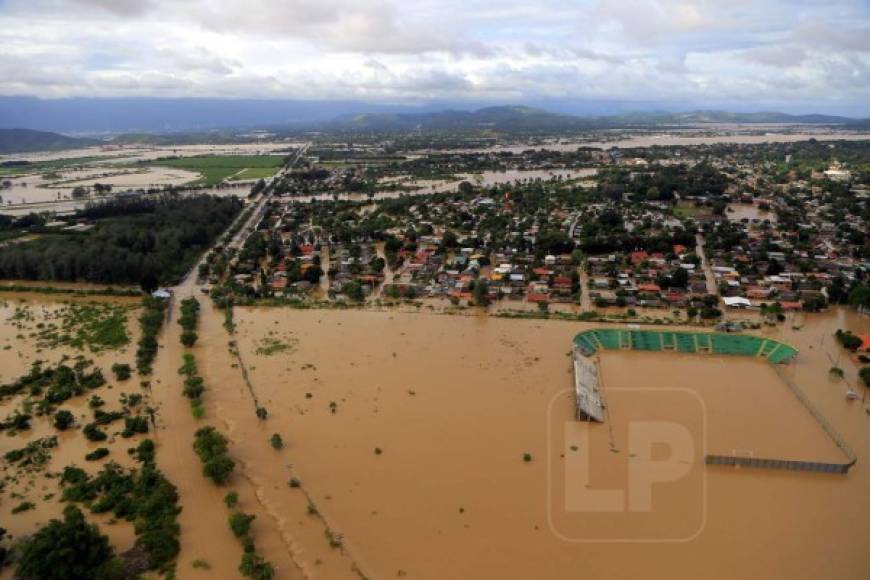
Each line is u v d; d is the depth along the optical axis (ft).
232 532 300.40
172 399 440.86
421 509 316.40
